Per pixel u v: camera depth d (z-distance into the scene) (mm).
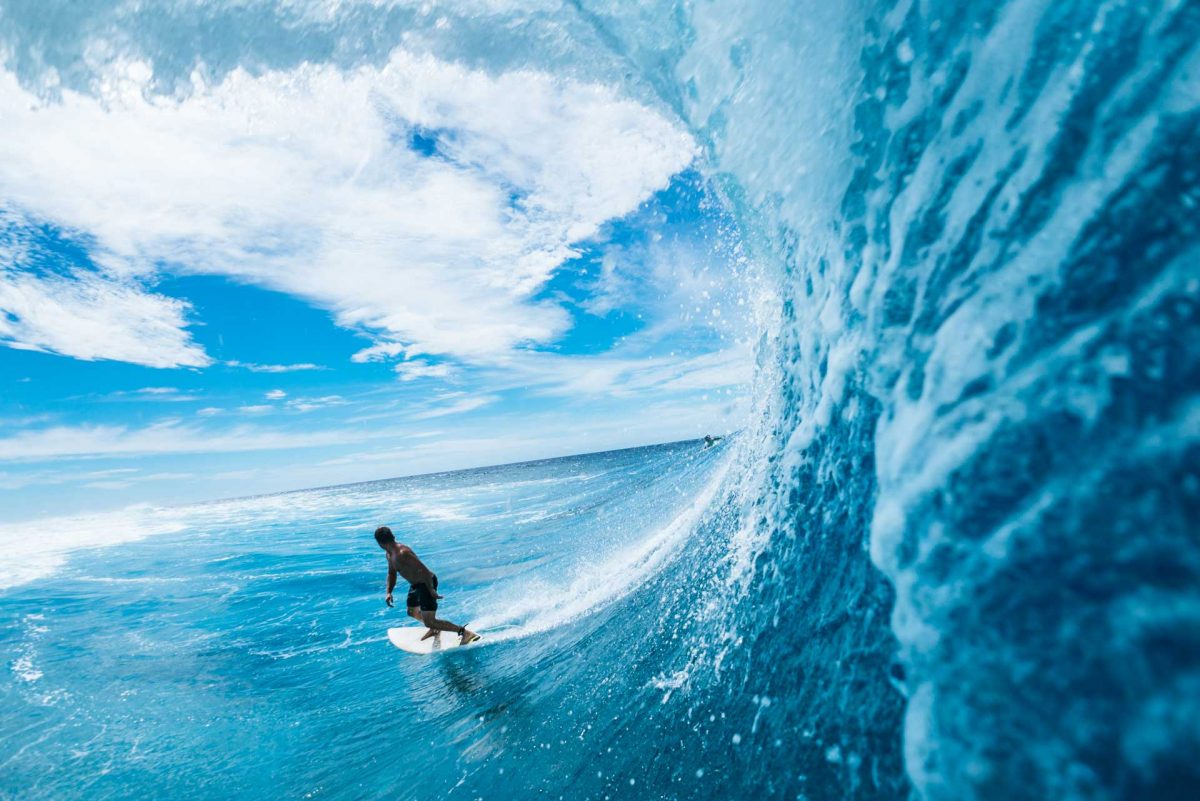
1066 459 1129
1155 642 884
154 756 3916
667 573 4477
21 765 3922
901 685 1628
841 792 1614
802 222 2723
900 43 2021
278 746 3832
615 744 2656
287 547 14086
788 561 2799
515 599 6605
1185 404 989
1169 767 812
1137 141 1255
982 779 1058
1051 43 1510
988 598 1172
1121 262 1196
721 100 3203
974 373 1406
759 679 2400
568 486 23484
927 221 1775
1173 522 930
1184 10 1260
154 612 8352
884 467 1626
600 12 3643
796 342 2992
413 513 20016
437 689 4297
